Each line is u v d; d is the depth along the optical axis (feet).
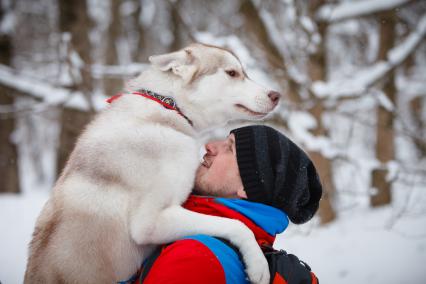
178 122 8.04
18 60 35.86
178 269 5.41
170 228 6.66
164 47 55.93
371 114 30.25
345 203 25.16
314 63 21.94
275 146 6.63
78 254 6.81
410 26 22.09
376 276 15.25
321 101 20.15
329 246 17.99
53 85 23.93
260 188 6.50
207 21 38.99
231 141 7.22
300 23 19.79
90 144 7.46
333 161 22.15
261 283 5.96
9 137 36.86
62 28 27.91
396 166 19.03
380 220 19.90
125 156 7.16
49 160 68.49
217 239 6.03
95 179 7.11
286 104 19.98
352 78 21.16
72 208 6.95
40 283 6.87
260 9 22.53
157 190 6.98
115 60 40.06
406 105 37.83
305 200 6.68
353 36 31.91
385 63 21.18
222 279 5.48
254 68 20.72
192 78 8.71
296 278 5.95
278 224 6.61
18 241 19.95
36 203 27.58
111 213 6.95
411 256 15.98
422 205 17.93
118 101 8.25
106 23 44.04
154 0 47.29
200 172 7.71
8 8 35.60
